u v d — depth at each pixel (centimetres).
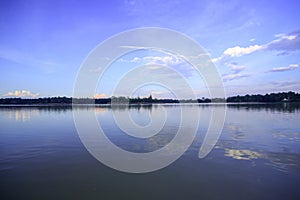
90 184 753
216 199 652
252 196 666
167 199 654
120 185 746
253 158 1020
